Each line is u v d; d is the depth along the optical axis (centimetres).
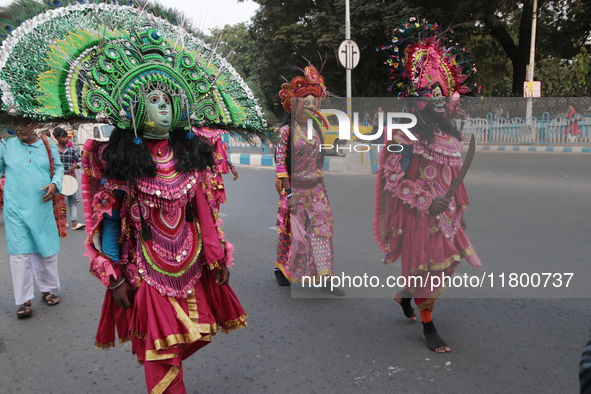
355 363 304
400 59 321
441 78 308
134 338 229
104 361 324
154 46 222
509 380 276
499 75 2720
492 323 352
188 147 234
